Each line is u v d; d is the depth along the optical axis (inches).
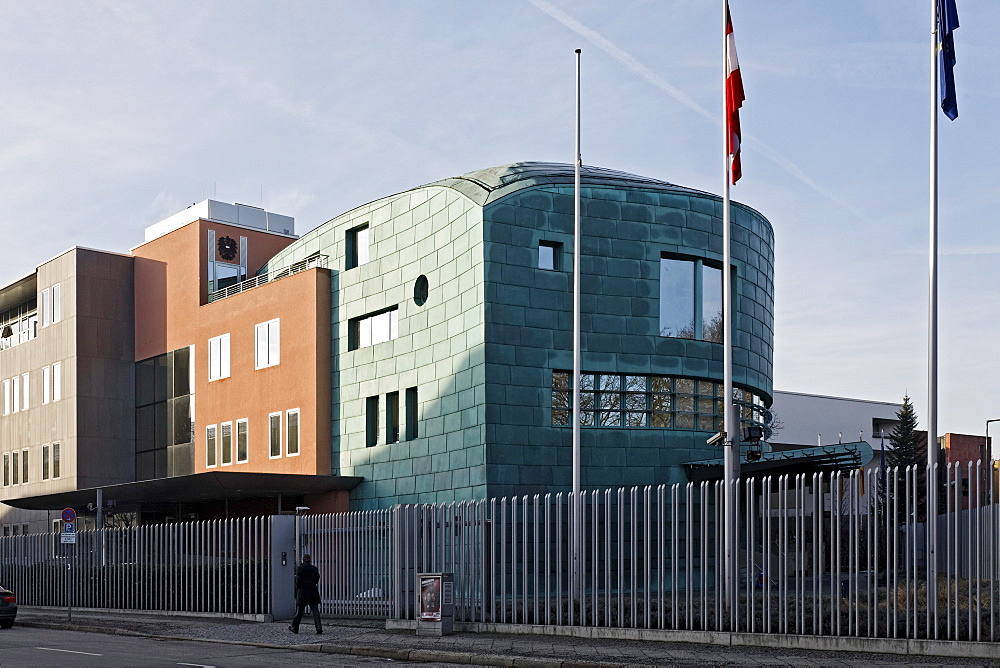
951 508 598.5
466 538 873.5
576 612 805.2
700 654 641.0
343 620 982.4
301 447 1537.9
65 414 1956.2
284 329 1599.4
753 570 700.0
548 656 659.4
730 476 810.2
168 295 1899.6
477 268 1264.8
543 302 1286.9
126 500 1590.8
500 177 1358.3
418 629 840.9
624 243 1339.8
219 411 1728.6
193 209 2236.7
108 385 1953.7
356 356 1494.8
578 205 1045.8
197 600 1151.6
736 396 1423.5
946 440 2898.6
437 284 1352.1
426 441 1339.8
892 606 621.3
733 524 713.0
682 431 1348.4
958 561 590.6
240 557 1099.3
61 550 1418.6
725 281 844.6
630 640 734.5
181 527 1196.5
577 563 812.6
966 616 608.4
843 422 2861.7
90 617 1226.6
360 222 1523.1
